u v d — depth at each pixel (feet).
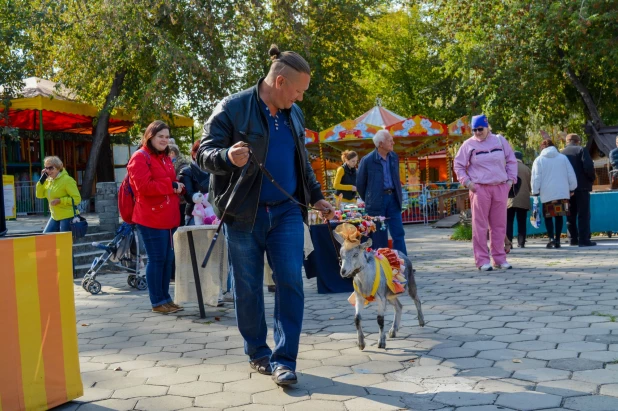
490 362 15.84
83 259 40.78
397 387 14.25
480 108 93.40
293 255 14.84
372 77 133.18
